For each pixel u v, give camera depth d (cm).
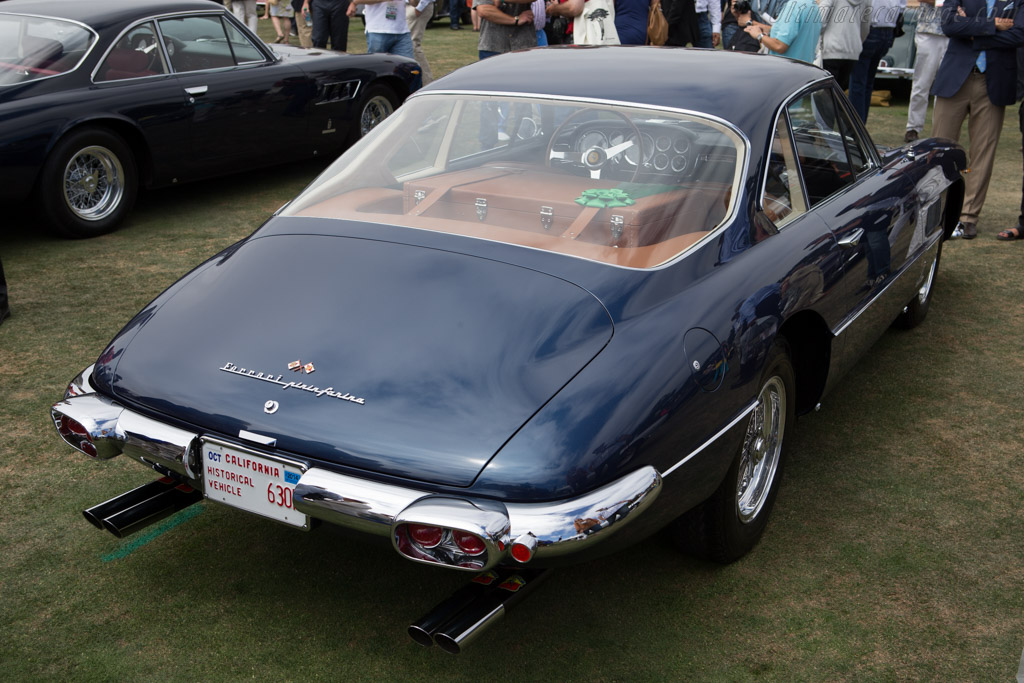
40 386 399
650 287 246
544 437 207
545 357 224
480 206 286
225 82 664
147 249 584
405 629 256
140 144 626
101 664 241
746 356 251
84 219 599
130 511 254
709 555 280
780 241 289
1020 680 221
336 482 212
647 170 293
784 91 320
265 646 249
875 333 369
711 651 249
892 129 966
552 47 365
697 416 233
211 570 281
